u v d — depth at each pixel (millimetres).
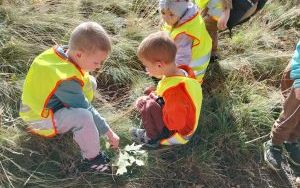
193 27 1782
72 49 1503
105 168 1652
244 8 1855
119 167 1624
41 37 2012
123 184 1667
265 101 1996
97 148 1608
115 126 1796
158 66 1602
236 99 1991
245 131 1896
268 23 2389
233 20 1896
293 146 1833
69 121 1560
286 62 2182
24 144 1686
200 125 1868
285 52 2234
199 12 1877
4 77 1855
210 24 1969
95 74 1980
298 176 1824
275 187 1783
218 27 1888
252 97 2012
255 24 2373
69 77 1493
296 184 1800
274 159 1803
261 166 1826
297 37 2346
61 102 1578
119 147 1755
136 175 1695
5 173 1588
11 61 1912
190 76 1717
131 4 2291
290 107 1659
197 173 1749
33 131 1679
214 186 1737
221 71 2094
